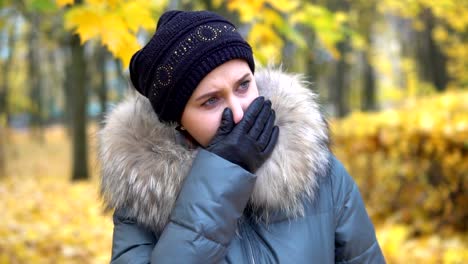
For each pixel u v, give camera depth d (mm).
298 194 1169
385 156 4695
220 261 1103
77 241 4258
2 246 3648
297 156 1165
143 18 1925
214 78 1139
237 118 1154
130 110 1292
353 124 5207
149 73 1205
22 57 20797
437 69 13227
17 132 25109
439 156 4090
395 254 3691
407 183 4555
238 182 1097
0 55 12125
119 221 1256
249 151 1124
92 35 1820
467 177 4008
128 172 1183
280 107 1215
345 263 1261
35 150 20531
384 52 16125
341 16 2908
